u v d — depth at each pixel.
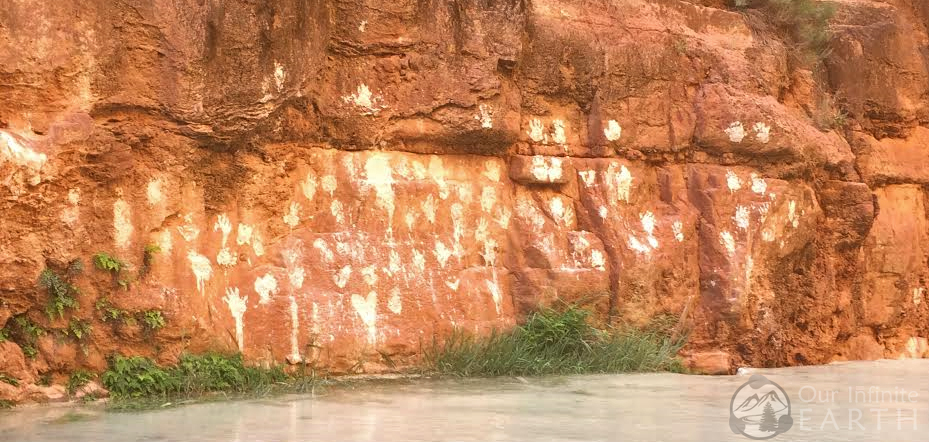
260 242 10.51
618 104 13.02
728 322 13.00
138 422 7.91
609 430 7.87
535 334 11.70
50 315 8.83
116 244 9.23
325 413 8.45
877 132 15.78
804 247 13.88
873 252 15.13
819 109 14.95
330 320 10.62
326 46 10.85
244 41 9.84
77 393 8.95
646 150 13.18
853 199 14.34
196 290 9.73
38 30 8.84
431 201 11.65
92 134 9.02
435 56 11.62
